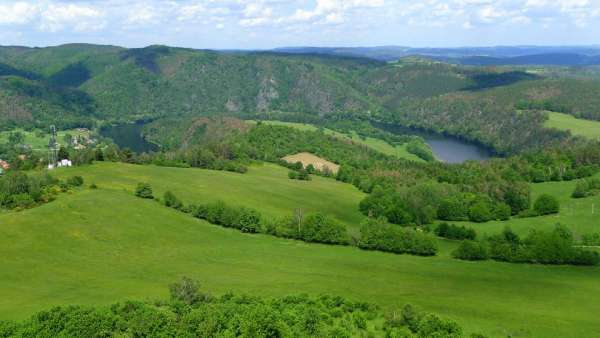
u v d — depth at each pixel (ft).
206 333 199.93
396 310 241.55
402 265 359.46
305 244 415.23
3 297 256.32
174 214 442.09
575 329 239.09
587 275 345.72
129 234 380.78
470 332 228.02
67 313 208.33
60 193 446.60
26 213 382.42
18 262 313.12
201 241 395.14
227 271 321.11
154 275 305.53
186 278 252.83
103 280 291.79
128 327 203.10
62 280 289.33
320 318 224.53
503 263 373.61
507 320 248.32
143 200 459.73
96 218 394.52
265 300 244.63
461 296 288.92
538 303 280.72
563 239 385.09
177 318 212.23
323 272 329.72
